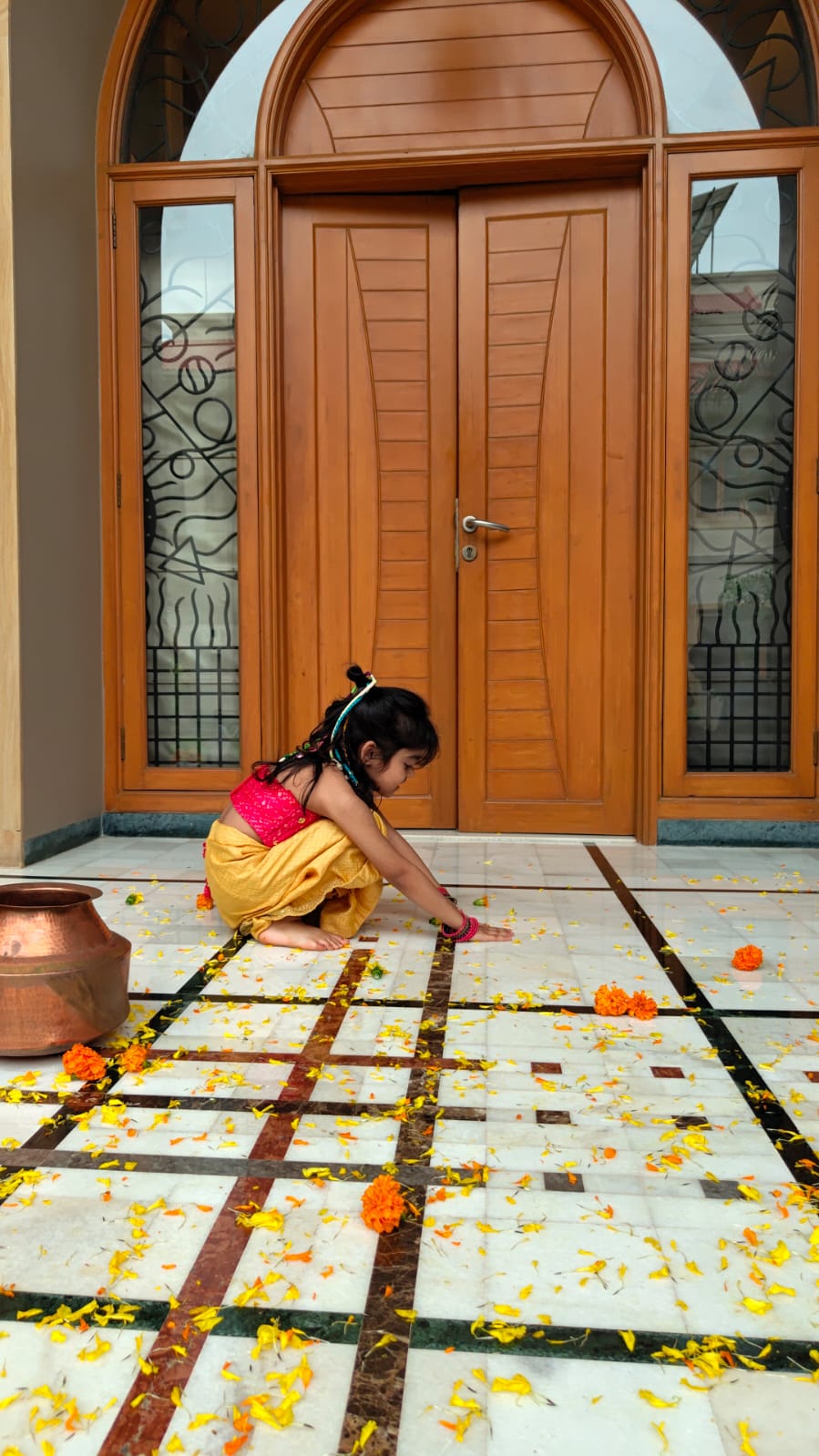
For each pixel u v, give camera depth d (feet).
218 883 7.59
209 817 12.12
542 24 11.36
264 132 11.48
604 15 11.03
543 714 11.94
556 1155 4.54
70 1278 3.66
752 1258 3.80
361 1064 5.49
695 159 11.09
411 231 11.87
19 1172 4.39
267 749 11.91
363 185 11.63
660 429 11.28
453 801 12.24
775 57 11.23
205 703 12.25
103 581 12.16
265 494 11.76
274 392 11.76
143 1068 5.45
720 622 11.66
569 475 11.73
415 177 11.44
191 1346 3.31
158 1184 4.30
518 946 7.63
